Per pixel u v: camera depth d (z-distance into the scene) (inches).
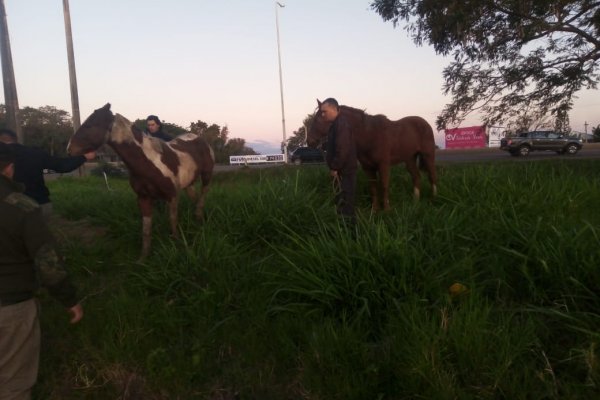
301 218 217.2
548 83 411.5
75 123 855.7
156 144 208.2
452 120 447.2
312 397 121.5
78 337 151.9
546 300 139.3
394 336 126.3
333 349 126.1
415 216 210.7
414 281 146.8
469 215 218.1
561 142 1143.0
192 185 264.7
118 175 944.9
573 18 379.9
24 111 2333.9
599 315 125.0
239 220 222.8
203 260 177.5
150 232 210.5
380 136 266.2
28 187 194.4
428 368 112.5
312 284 149.5
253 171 679.1
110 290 182.4
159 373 134.2
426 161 296.5
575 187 265.6
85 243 235.0
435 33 390.9
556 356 120.4
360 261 151.2
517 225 176.1
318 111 250.1
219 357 140.3
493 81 426.3
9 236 103.6
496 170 314.5
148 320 151.7
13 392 111.0
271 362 134.7
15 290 106.0
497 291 144.3
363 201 304.8
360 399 116.0
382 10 414.0
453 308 133.9
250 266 178.2
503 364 113.0
